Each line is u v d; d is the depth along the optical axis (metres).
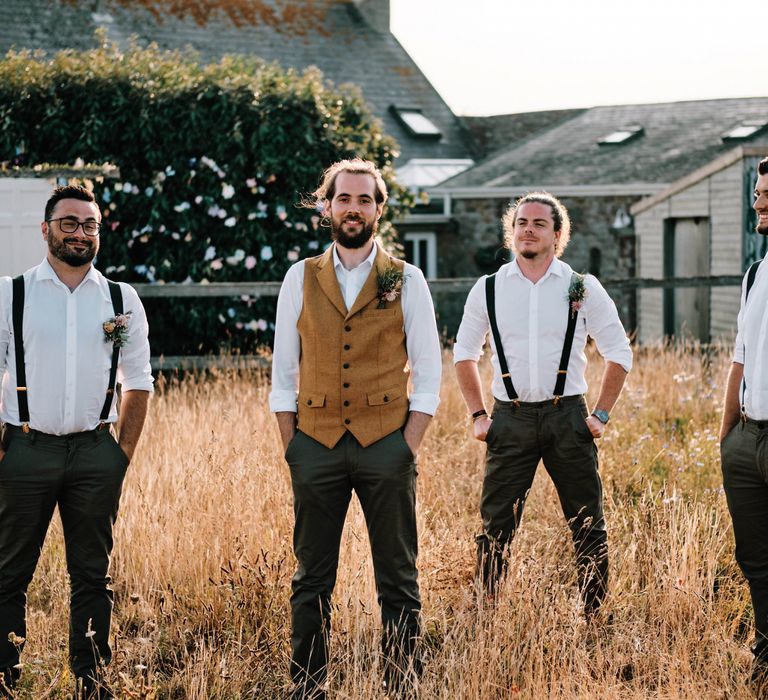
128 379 3.92
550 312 4.32
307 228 10.61
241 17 26.72
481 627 3.91
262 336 10.64
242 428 6.46
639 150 22.69
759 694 3.77
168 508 5.02
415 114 27.91
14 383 3.70
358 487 3.78
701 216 15.38
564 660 3.77
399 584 3.82
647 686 3.87
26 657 3.99
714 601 4.47
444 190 22.55
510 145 26.45
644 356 10.17
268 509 4.98
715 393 8.47
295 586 3.82
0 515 3.73
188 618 4.42
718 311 14.94
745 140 21.89
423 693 3.62
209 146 10.30
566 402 4.36
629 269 20.77
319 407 3.73
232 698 3.85
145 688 3.63
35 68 10.16
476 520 5.52
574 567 4.46
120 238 10.23
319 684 3.73
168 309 10.38
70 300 3.73
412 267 3.88
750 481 3.91
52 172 8.40
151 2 25.31
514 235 4.40
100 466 3.75
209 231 10.47
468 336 4.55
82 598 3.82
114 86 10.15
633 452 6.59
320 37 27.75
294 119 10.46
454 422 7.66
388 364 3.77
